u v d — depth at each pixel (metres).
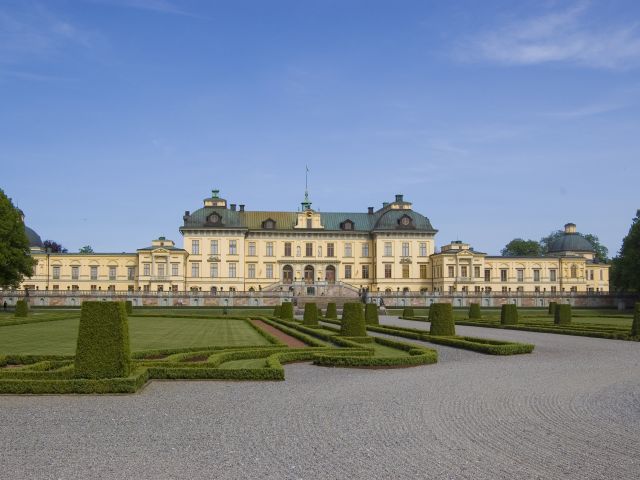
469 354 39.12
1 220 93.25
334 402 22.56
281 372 27.80
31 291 121.44
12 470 14.74
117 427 18.72
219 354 33.34
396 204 148.75
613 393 24.52
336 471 14.84
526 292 132.38
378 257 144.25
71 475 14.42
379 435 17.94
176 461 15.47
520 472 14.88
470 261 140.25
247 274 143.38
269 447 16.69
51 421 19.47
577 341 48.69
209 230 140.25
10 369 26.83
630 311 114.69
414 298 130.75
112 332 25.14
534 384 26.67
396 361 32.56
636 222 117.94
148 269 135.88
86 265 140.00
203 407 21.64
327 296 130.88
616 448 16.81
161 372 27.52
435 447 16.80
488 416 20.34
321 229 145.25
